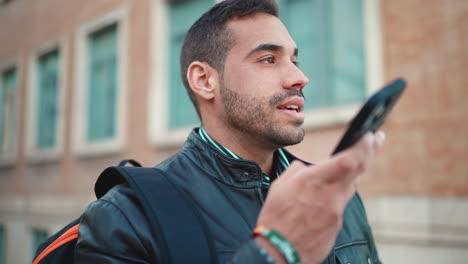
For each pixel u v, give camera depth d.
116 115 5.87
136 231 0.81
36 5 7.60
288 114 0.98
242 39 1.04
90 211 0.88
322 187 0.58
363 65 3.39
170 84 5.27
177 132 4.82
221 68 1.06
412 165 2.92
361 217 1.27
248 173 0.97
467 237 2.62
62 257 0.92
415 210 2.85
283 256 0.58
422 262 2.78
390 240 2.95
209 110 1.11
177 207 0.84
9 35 8.33
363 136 0.55
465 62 2.77
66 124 6.51
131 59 5.53
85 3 6.46
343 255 1.08
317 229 0.59
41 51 7.30
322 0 3.75
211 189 0.95
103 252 0.80
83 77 6.36
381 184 3.05
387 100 0.53
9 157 7.81
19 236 7.11
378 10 3.24
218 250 0.84
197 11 5.08
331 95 3.61
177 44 5.26
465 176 2.69
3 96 8.38
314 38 3.78
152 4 5.36
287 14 4.01
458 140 2.74
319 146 3.43
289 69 1.00
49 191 6.72
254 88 0.99
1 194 7.96
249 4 1.07
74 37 6.59
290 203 0.60
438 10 2.92
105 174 0.96
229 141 1.05
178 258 0.76
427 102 2.91
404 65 3.06
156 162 5.00
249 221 0.92
